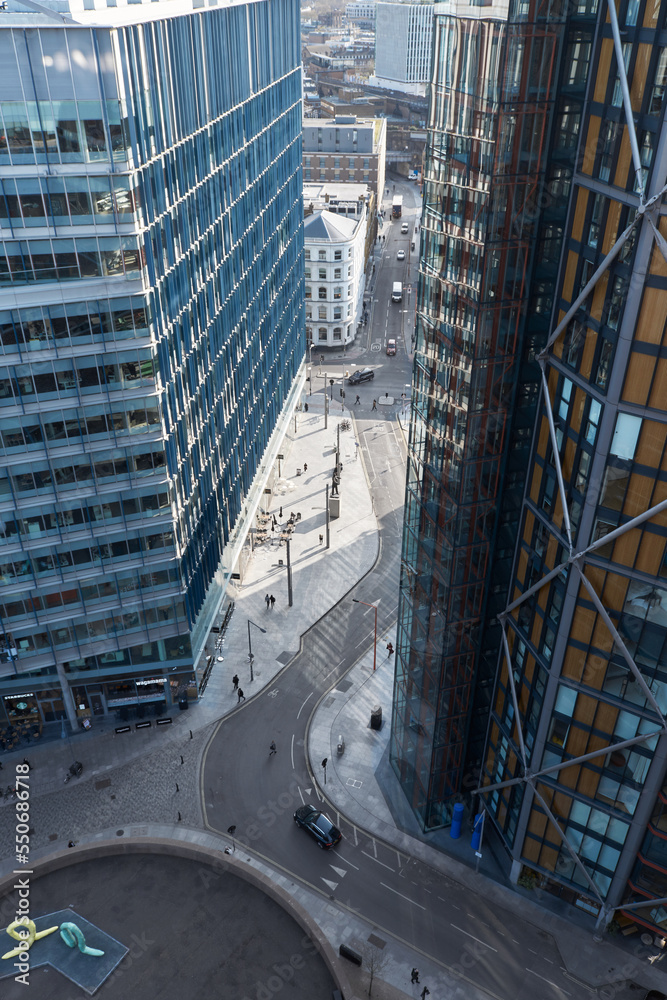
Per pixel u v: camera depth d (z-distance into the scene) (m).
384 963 55.00
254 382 94.00
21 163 48.91
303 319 128.00
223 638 86.19
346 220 153.88
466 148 43.88
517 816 56.81
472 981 54.09
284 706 78.00
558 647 46.91
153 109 54.84
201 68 65.44
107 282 54.09
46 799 68.06
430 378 52.53
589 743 48.69
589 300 40.03
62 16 52.06
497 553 54.41
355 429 128.88
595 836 52.06
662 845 49.06
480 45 40.97
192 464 70.50
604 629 44.56
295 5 102.88
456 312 47.84
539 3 38.59
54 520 61.66
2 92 46.78
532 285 45.91
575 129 41.88
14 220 50.34
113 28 46.94
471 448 49.88
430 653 58.59
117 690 75.44
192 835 64.75
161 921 40.62
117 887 42.38
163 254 58.81
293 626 88.06
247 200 84.31
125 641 70.25
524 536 50.00
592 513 42.09
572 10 39.09
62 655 69.00
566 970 54.84
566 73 40.56
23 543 61.53
